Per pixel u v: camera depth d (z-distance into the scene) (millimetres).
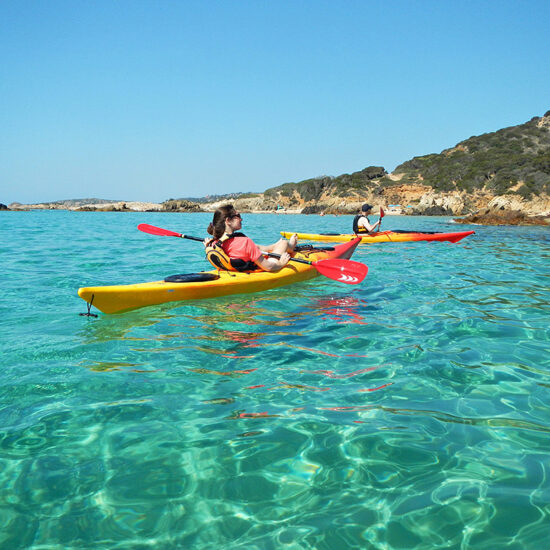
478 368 3094
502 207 31781
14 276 6461
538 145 62562
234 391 2734
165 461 2014
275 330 3975
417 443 2146
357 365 3148
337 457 2035
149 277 6566
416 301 5055
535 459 2020
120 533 1593
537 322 4207
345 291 5590
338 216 46625
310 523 1638
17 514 1688
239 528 1613
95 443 2160
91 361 3223
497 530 1593
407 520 1647
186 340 3701
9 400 2605
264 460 2018
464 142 70125
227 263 5492
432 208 45094
